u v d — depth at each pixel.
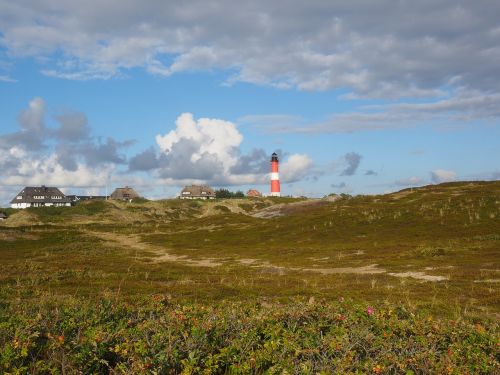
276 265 40.69
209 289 23.84
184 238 72.69
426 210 67.81
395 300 20.12
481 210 63.25
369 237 58.88
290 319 9.37
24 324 8.36
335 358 7.45
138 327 8.62
